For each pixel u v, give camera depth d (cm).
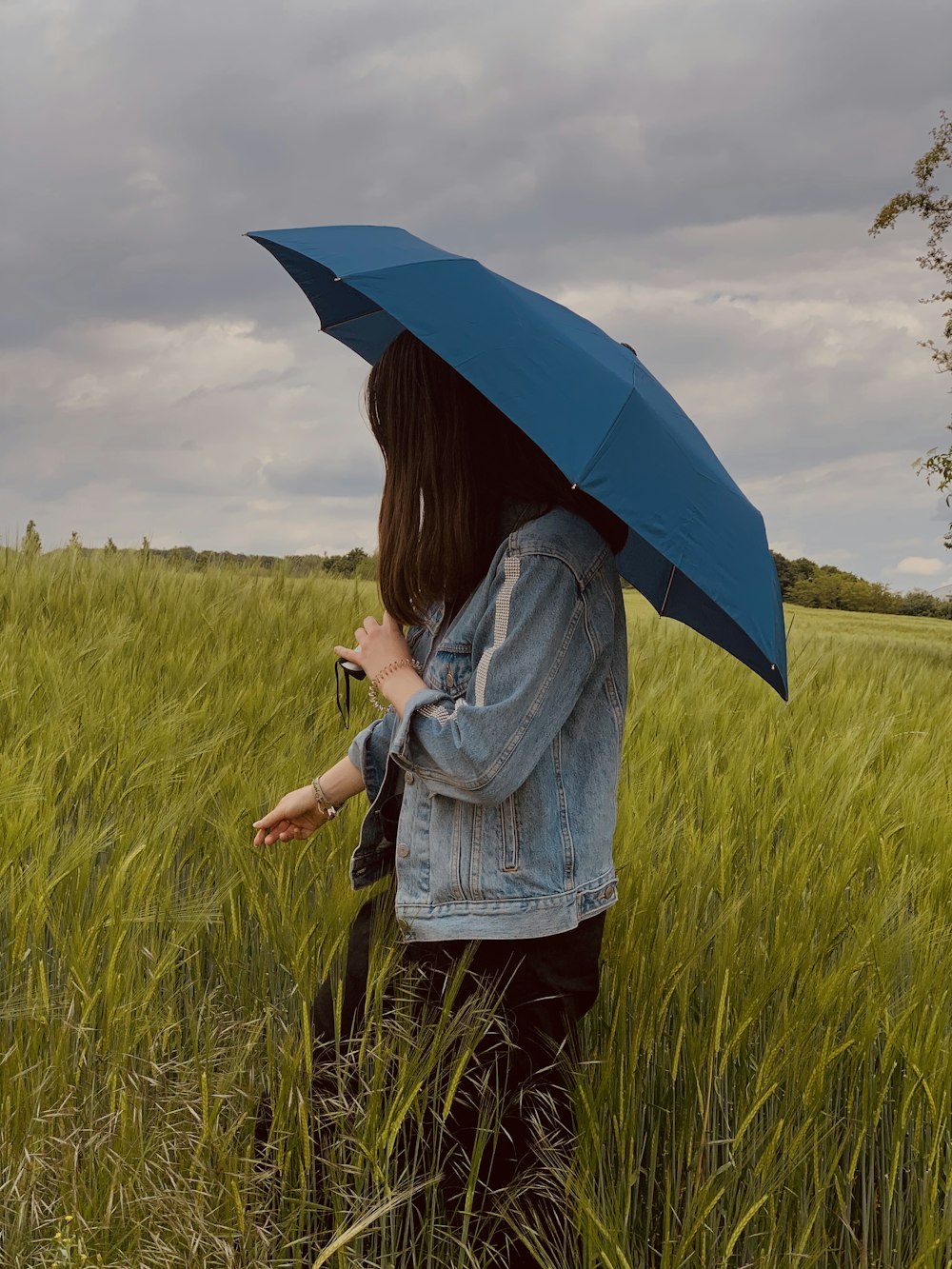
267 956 213
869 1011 188
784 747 403
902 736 452
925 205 1605
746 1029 188
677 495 148
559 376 147
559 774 157
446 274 154
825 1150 188
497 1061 159
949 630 1886
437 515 154
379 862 182
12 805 209
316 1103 168
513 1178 168
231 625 508
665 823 260
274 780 258
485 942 156
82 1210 149
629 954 198
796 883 228
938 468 1533
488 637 151
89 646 396
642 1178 199
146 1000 173
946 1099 178
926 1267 163
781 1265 172
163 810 223
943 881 255
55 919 196
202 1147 156
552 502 155
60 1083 166
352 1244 164
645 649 637
